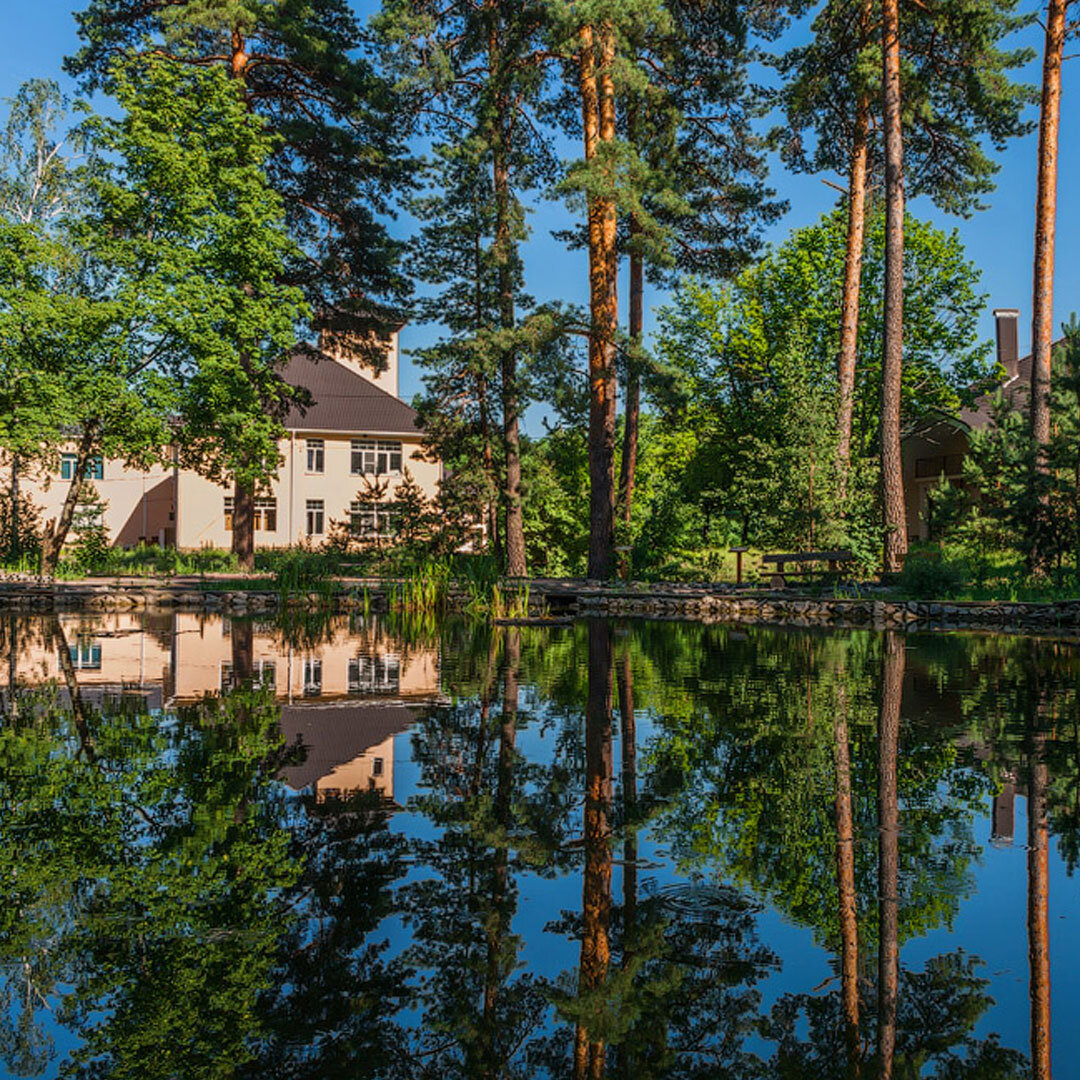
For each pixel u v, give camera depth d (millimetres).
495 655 8328
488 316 21328
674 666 7395
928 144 21109
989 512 16953
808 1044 1550
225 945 1947
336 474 35781
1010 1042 1557
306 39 20484
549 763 3717
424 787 3303
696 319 30891
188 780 3361
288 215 23312
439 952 1937
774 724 4641
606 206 17953
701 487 29609
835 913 2141
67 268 18891
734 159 21672
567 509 27969
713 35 19828
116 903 2156
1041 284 16172
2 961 1868
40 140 26625
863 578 18422
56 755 3807
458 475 20625
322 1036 1580
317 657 8102
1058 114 16016
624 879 2363
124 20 20531
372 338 24969
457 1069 1475
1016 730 4477
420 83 19516
